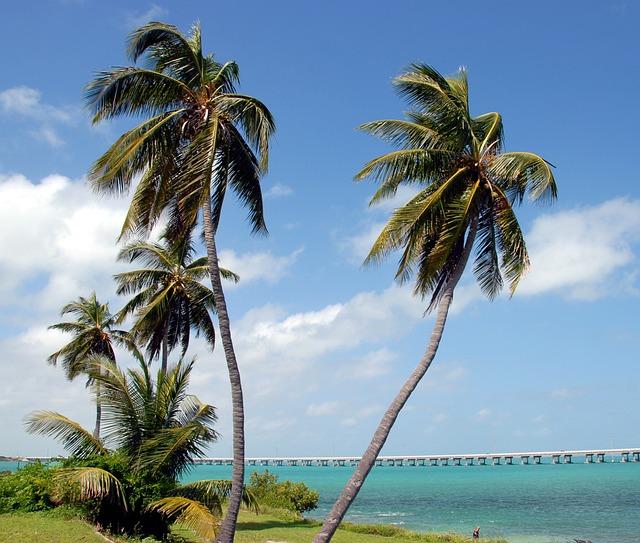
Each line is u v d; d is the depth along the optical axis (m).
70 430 23.05
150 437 23.30
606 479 139.38
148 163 19.92
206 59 20.92
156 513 22.44
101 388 23.33
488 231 20.38
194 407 24.17
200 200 18.27
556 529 49.34
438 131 19.64
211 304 35.69
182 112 20.05
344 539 35.03
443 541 38.31
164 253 34.44
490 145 19.80
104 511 21.91
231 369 18.88
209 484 22.56
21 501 22.39
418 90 19.41
